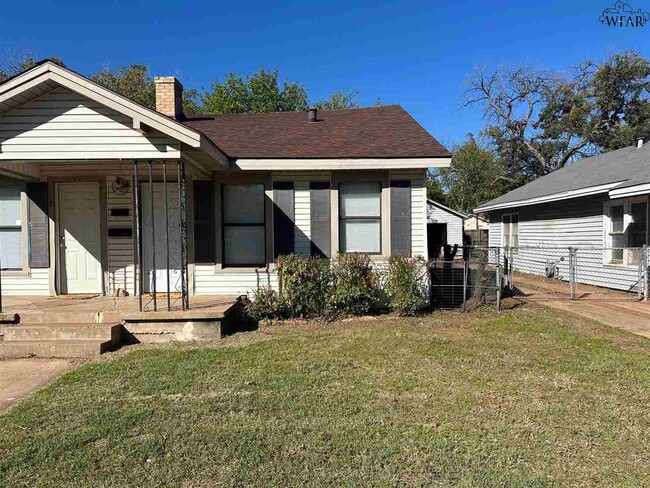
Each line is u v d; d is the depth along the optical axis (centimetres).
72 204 900
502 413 412
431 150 880
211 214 898
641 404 434
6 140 676
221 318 703
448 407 427
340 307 842
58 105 677
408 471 316
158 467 323
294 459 332
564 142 3084
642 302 1027
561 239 1489
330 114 1210
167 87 1026
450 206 3950
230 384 493
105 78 2883
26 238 892
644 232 1098
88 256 905
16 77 639
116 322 701
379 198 916
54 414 417
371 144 930
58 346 625
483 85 3272
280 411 418
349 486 297
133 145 682
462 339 685
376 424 389
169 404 438
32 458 337
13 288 892
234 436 368
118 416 410
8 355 626
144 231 904
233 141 963
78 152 679
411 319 826
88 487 299
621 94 2939
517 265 1823
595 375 520
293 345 652
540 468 321
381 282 879
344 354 604
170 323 704
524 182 3303
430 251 1877
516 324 784
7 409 437
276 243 908
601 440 361
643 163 1180
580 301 1046
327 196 909
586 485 300
